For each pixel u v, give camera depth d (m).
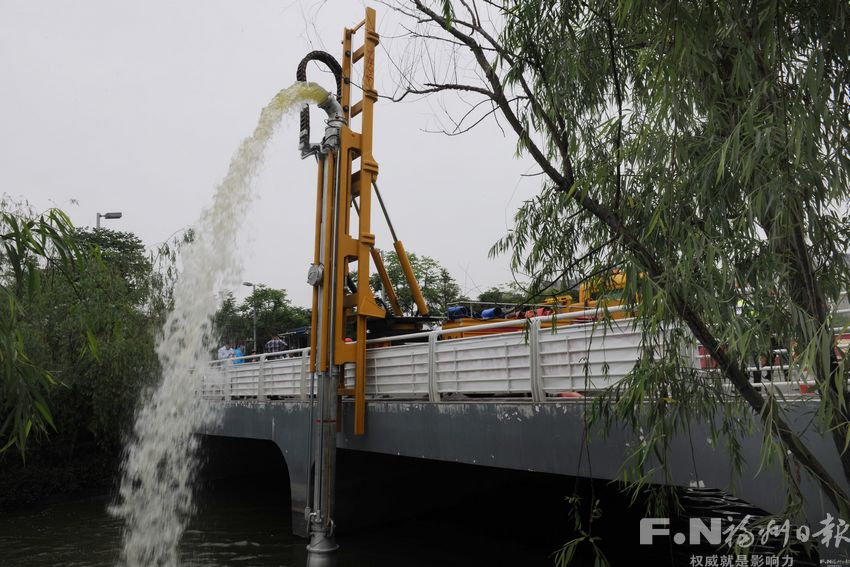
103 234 28.86
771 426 2.37
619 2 2.49
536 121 3.43
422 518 10.22
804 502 2.62
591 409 3.41
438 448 6.72
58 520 11.91
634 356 4.88
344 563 7.73
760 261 2.37
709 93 2.51
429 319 8.89
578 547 8.24
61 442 14.96
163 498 13.38
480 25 3.44
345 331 8.20
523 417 5.80
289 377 10.14
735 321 2.29
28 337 12.16
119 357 13.93
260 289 38.28
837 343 2.27
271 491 14.96
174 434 13.12
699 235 2.45
